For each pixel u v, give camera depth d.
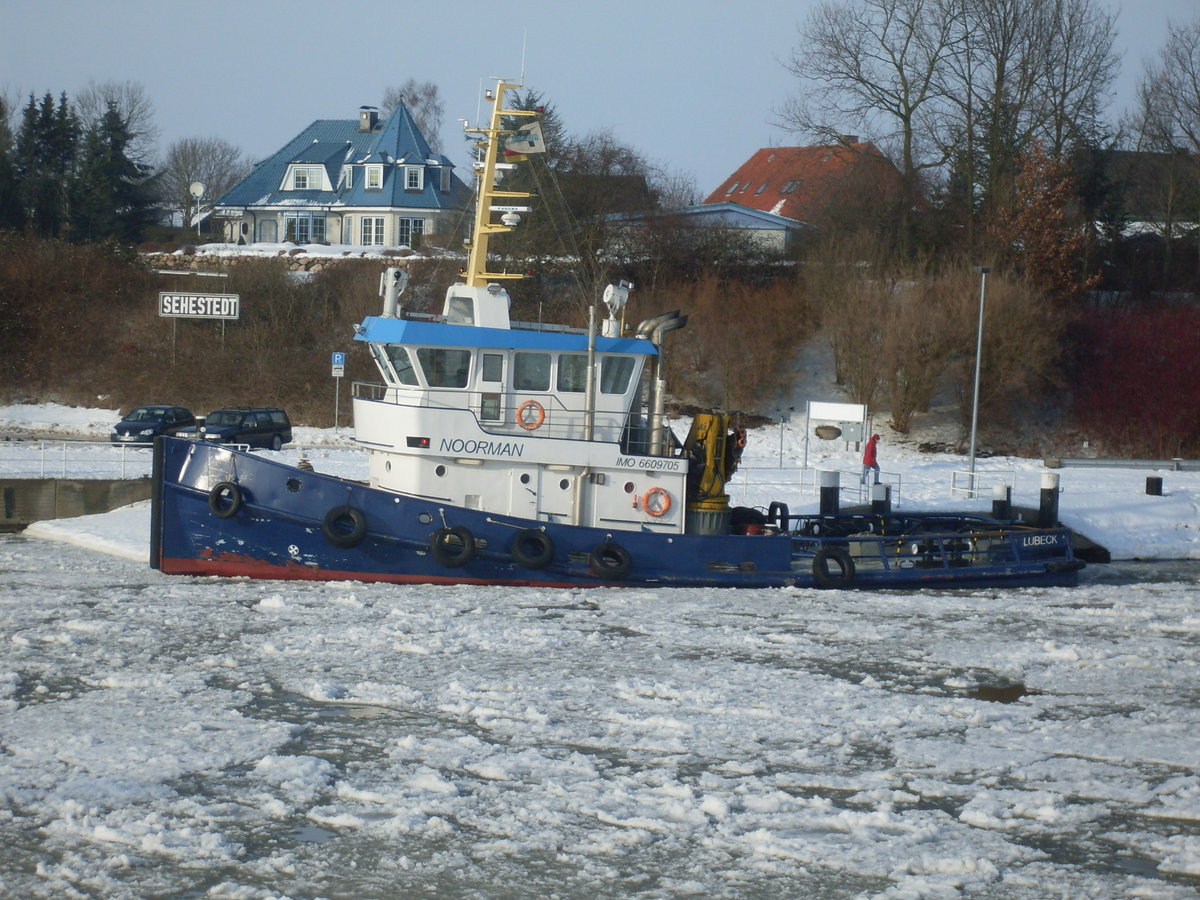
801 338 188.62
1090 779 41.22
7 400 176.25
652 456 73.19
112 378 179.75
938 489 119.94
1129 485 124.81
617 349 72.62
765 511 101.56
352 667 53.34
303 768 40.50
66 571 75.00
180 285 196.88
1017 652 59.84
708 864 34.41
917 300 171.00
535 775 40.72
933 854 35.00
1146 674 56.12
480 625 61.47
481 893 32.69
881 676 54.97
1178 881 33.78
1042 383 177.12
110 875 33.03
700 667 54.97
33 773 39.66
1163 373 173.62
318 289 193.00
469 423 70.25
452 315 73.69
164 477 71.69
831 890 33.00
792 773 41.59
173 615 62.28
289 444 144.00
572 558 72.12
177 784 39.25
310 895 32.38
